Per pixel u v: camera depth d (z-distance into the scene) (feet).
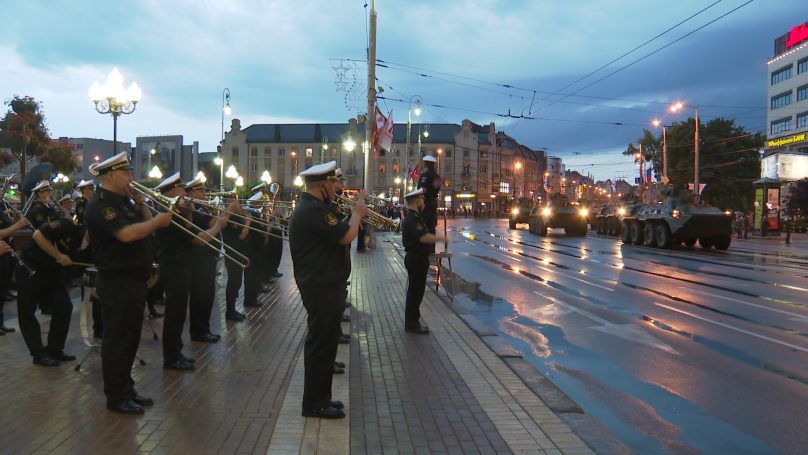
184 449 13.06
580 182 541.34
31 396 16.56
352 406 16.29
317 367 15.12
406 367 20.20
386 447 13.55
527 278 45.11
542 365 21.36
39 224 23.45
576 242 91.15
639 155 190.08
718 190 183.93
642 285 41.22
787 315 30.25
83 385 17.61
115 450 12.92
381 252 69.46
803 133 181.47
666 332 26.50
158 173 68.23
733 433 15.24
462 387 18.04
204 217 23.50
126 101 35.96
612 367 21.07
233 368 19.69
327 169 15.71
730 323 28.37
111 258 15.19
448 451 13.35
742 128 190.90
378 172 303.07
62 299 20.13
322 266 15.14
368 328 26.45
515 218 136.05
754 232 124.36
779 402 17.51
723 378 19.79
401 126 316.19
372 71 64.39
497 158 336.90
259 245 31.35
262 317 28.73
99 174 15.38
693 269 51.42
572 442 13.92
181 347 20.10
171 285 19.43
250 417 15.14
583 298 35.78
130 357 15.60
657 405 17.28
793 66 195.00
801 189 137.39
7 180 25.95
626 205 97.25
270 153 311.06
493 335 25.30
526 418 15.46
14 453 12.69
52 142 98.32
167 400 16.42
